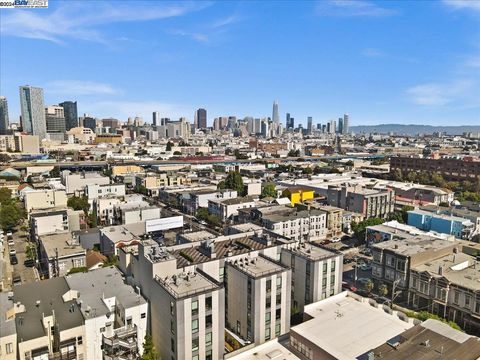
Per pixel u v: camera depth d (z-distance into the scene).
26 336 57.00
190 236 98.38
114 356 60.62
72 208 164.62
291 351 60.25
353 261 122.69
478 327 79.19
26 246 132.38
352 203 174.25
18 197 199.00
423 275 89.12
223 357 63.00
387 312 67.94
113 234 124.00
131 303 67.38
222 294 64.31
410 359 49.09
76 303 66.81
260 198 194.62
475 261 98.12
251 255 82.94
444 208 156.62
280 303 72.25
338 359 51.94
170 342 62.03
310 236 142.38
